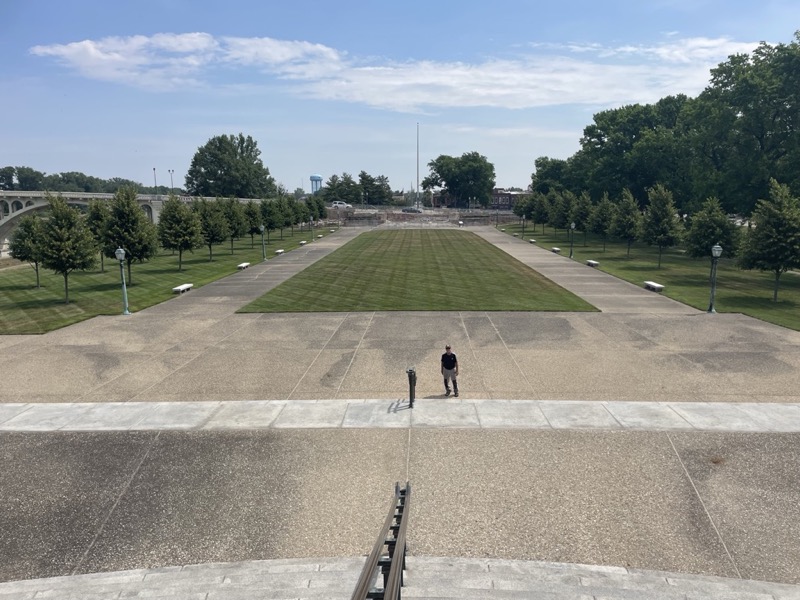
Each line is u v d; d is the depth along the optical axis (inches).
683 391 635.5
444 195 6446.9
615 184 2945.4
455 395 631.2
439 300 1201.4
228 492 434.3
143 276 1663.4
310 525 388.8
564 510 401.1
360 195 5999.0
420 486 435.8
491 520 389.7
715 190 1969.7
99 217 1675.7
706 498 413.7
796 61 1708.9
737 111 1929.1
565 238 2901.1
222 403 618.2
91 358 805.9
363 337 899.4
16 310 1173.1
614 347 822.5
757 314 1033.5
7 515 409.1
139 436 535.8
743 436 514.6
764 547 357.4
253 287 1416.1
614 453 485.7
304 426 551.5
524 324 976.9
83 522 398.3
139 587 320.2
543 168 4606.3
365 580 185.5
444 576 323.6
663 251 2224.4
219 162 5147.6
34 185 6668.3
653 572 332.2
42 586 326.3
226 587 314.3
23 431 550.3
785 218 1135.6
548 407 591.5
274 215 2802.7
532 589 310.5
